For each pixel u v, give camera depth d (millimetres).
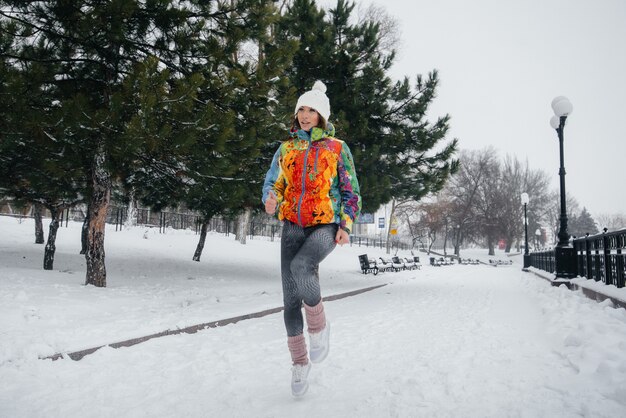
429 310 7094
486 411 2289
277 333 4875
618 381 2566
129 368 3373
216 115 7539
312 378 3064
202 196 9867
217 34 8680
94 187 8055
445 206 52188
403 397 2566
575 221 98375
